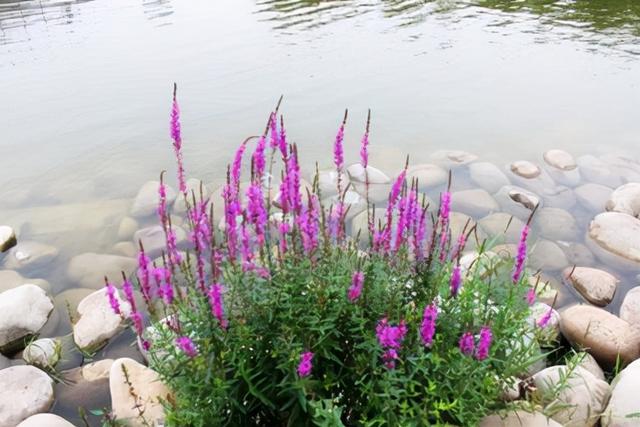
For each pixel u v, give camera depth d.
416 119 10.60
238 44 15.41
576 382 4.43
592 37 15.43
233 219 3.41
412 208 3.63
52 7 20.97
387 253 3.82
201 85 12.42
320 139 9.74
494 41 15.31
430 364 3.54
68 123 10.73
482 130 10.14
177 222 7.43
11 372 4.95
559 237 7.11
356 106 11.17
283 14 18.89
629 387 4.34
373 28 16.80
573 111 10.87
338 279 3.58
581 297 6.05
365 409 3.50
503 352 3.89
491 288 4.03
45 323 5.86
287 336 3.41
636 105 11.10
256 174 3.51
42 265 6.79
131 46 15.55
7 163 9.28
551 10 18.41
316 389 3.58
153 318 3.66
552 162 8.88
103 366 5.18
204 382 3.37
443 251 3.86
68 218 7.69
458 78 12.66
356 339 3.70
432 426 3.29
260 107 11.14
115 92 12.20
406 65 13.52
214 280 3.23
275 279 3.59
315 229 3.60
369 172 8.39
